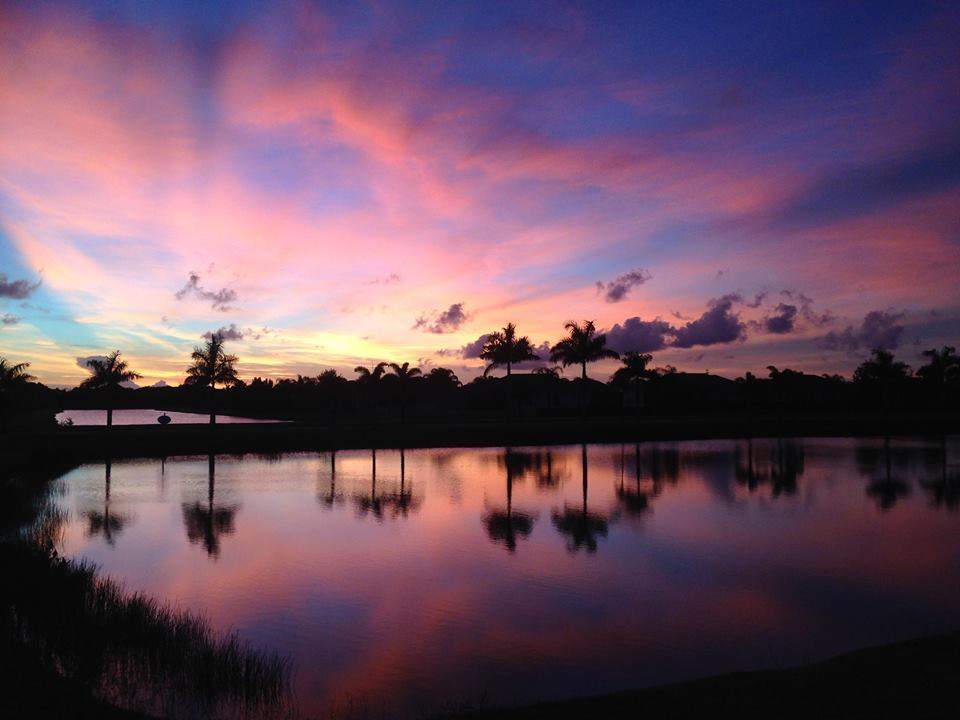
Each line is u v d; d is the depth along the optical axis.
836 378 119.94
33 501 27.23
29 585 13.44
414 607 13.97
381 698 9.70
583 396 78.81
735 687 8.62
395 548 19.38
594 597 14.62
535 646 11.77
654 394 98.62
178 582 15.88
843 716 7.44
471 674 10.59
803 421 78.56
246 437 53.72
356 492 30.30
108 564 17.56
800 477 35.00
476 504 27.06
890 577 16.06
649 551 18.89
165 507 26.33
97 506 26.58
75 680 9.41
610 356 73.44
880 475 35.66
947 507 25.98
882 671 8.87
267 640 12.08
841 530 21.72
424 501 27.83
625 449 52.97
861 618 13.15
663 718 7.71
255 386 124.50
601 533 21.39
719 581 15.81
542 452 50.84
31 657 9.95
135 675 10.09
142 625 11.79
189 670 10.27
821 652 11.39
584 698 8.56
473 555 18.50
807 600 14.34
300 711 9.25
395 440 57.25
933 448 51.84
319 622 13.06
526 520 23.62
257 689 9.85
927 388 99.31
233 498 28.61
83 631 11.23
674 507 26.23
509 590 15.16
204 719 8.91
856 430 70.62
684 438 64.38
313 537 20.89
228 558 18.20
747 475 36.03
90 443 47.59
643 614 13.48
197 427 62.88
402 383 82.12
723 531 21.66
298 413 114.56
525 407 104.81
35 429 57.09
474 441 58.59
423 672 10.68
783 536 20.86
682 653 11.41
